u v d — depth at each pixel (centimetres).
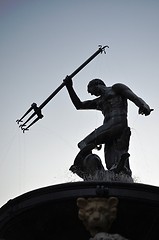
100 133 1219
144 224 1052
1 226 1073
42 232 1088
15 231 1088
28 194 1033
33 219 1066
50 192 1017
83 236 1084
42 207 1034
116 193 1001
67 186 1008
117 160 1209
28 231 1087
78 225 1070
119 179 1127
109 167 1216
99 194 996
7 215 1057
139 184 1005
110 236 946
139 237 1070
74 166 1192
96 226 989
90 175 1147
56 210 1041
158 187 1012
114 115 1233
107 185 1004
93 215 991
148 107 1195
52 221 1068
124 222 1048
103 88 1284
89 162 1158
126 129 1227
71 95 1302
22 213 1048
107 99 1257
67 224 1072
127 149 1233
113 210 1001
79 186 1006
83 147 1203
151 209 1022
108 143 1235
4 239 1093
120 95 1254
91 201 1002
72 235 1088
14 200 1048
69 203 1023
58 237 1093
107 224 997
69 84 1299
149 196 1006
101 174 1140
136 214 1034
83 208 1005
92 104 1302
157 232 1062
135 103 1205
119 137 1227
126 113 1248
